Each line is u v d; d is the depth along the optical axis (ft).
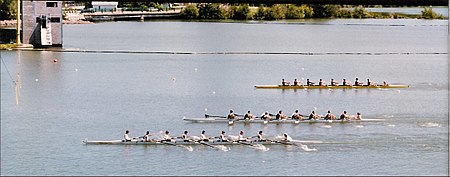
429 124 332.19
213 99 410.52
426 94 422.00
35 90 443.73
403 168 268.21
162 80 489.26
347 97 414.82
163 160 279.90
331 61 615.98
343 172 265.13
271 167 271.08
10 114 361.10
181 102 400.06
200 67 563.89
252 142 296.30
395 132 317.22
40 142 302.86
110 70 541.75
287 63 597.93
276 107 388.98
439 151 286.46
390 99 405.59
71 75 512.63
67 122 342.64
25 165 274.36
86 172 268.00
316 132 319.47
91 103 396.98
